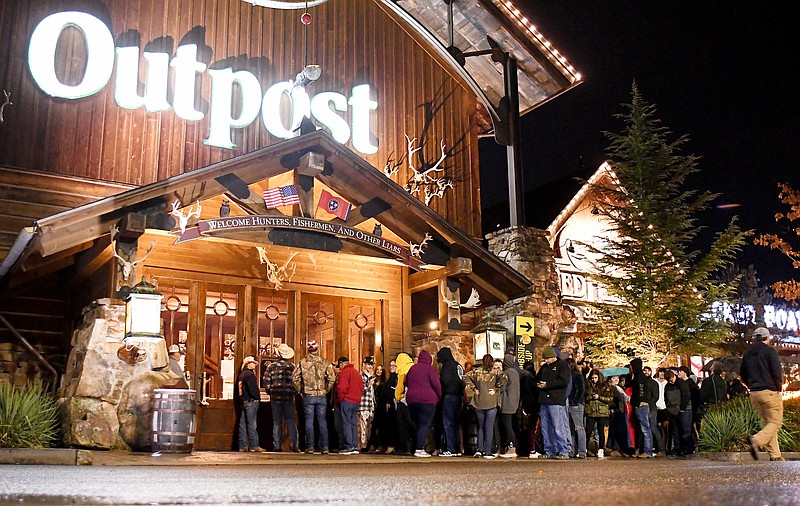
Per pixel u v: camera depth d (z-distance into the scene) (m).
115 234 12.16
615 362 20.33
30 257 12.45
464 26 19.61
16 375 14.02
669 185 21.02
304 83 14.72
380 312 16.59
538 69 20.05
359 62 18.28
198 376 14.31
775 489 4.07
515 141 18.81
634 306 20.45
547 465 9.00
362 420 14.05
